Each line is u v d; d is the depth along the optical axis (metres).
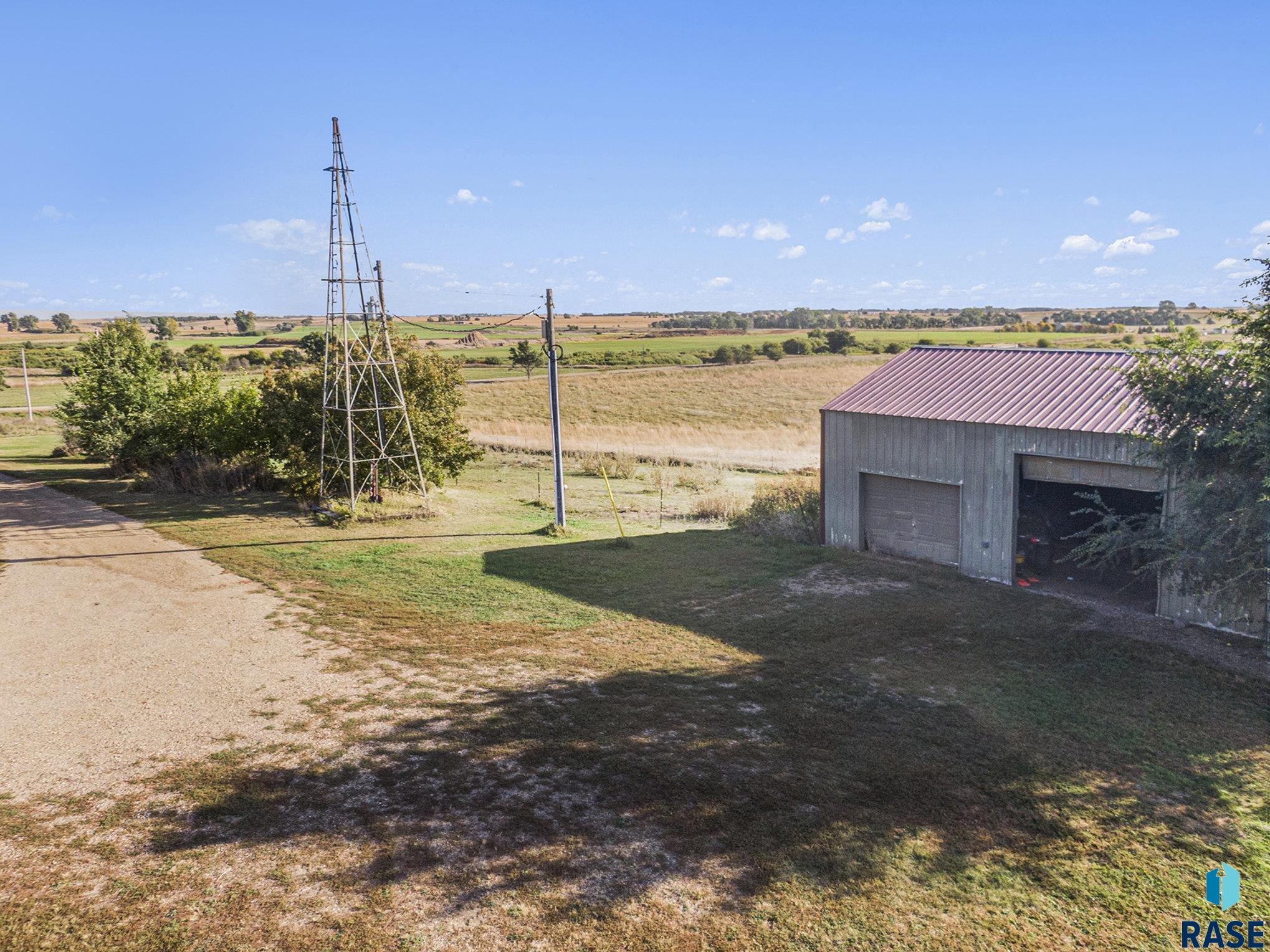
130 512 24.09
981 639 13.20
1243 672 11.84
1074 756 9.38
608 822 7.64
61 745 9.08
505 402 69.62
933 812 8.07
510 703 10.39
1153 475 14.12
